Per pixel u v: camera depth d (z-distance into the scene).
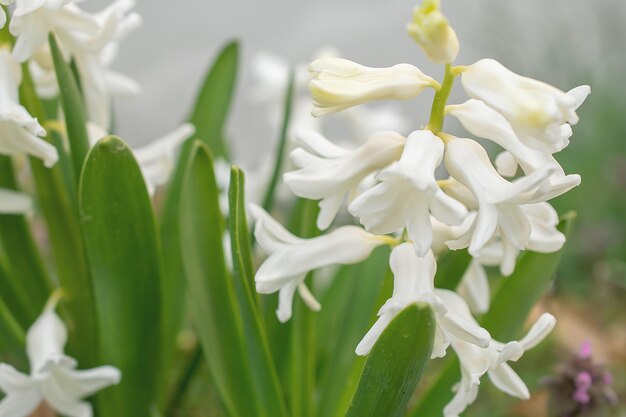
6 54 0.36
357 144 0.51
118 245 0.35
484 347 0.29
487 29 1.06
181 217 0.36
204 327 0.36
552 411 0.39
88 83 0.38
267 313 0.39
